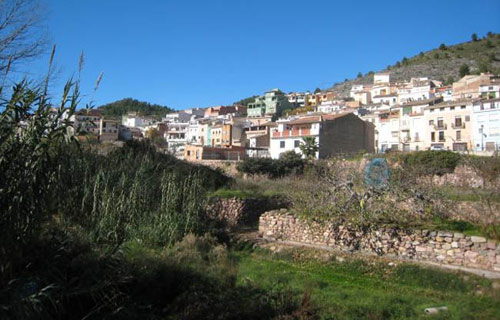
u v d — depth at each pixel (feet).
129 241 32.45
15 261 16.79
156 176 49.32
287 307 22.39
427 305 23.71
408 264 30.76
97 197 35.42
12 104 16.75
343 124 163.02
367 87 326.65
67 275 19.77
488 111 145.38
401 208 37.65
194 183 46.21
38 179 17.06
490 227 31.27
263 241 41.96
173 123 318.45
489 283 25.99
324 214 39.68
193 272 26.63
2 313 14.23
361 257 33.50
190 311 21.27
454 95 211.82
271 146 171.42
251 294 24.36
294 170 108.17
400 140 180.04
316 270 33.01
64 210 31.83
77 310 18.86
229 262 32.42
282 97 323.78
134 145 72.74
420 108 177.47
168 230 36.94
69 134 19.15
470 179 74.28
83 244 24.20
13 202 16.01
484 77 222.89
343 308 22.54
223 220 51.93
